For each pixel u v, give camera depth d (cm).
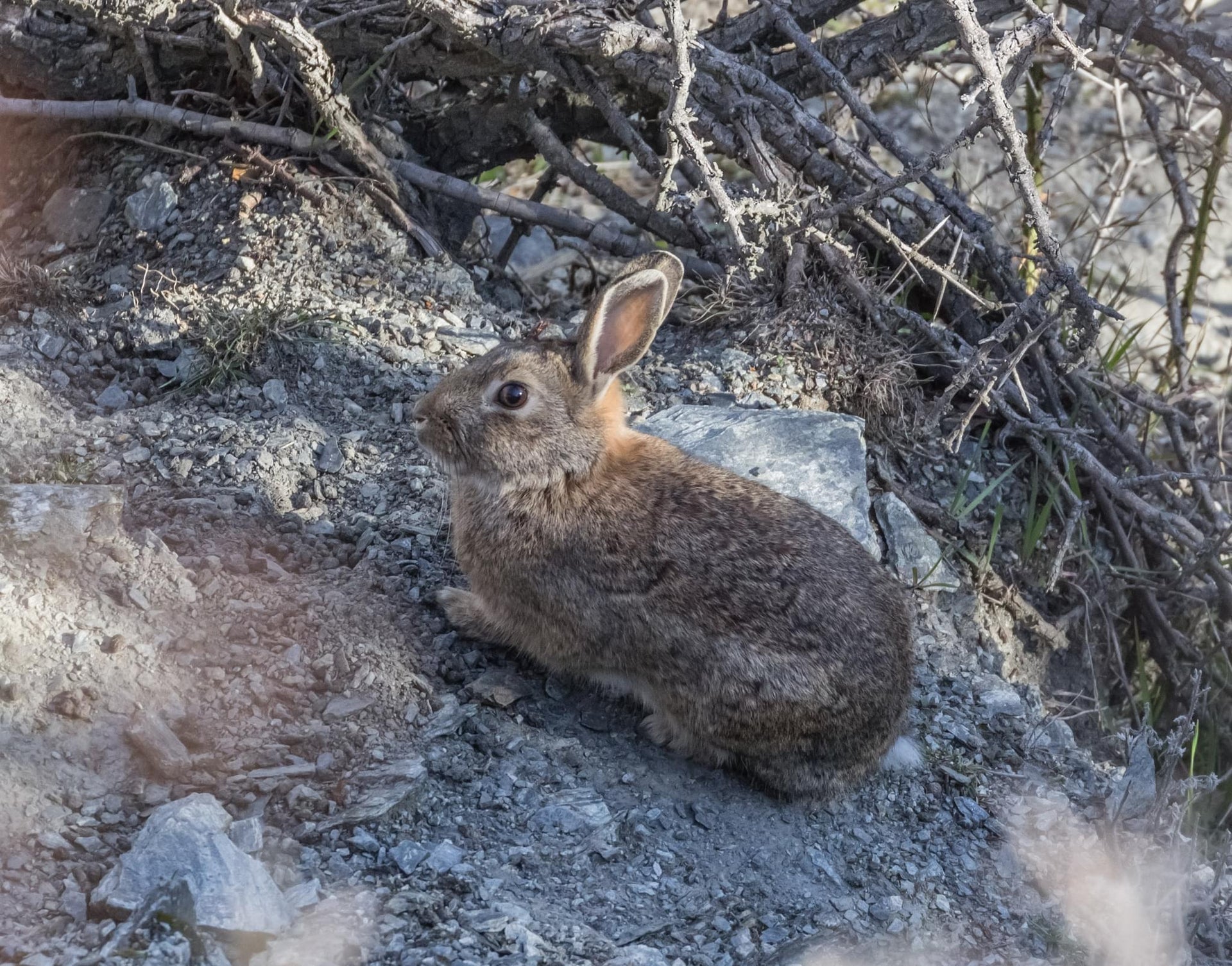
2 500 839
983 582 1144
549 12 1182
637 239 1312
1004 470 1231
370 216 1245
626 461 907
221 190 1244
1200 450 1355
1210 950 870
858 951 783
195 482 998
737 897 805
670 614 865
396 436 1091
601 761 882
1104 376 1306
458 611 944
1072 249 1708
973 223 1222
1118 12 1270
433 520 1023
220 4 1173
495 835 796
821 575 873
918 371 1268
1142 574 1234
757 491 916
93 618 811
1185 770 1161
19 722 737
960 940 826
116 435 1026
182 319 1139
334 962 662
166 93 1305
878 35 1298
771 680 850
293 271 1198
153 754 753
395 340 1163
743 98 1218
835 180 1235
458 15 1177
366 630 899
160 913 646
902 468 1205
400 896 717
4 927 649
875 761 904
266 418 1074
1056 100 1175
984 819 933
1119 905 870
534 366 891
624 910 770
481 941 699
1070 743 1031
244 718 806
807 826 880
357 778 794
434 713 869
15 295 1138
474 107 1323
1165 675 1234
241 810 757
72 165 1311
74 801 723
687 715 881
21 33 1270
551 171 1382
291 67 1254
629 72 1214
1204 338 1630
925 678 1045
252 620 866
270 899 677
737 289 1241
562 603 889
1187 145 1465
